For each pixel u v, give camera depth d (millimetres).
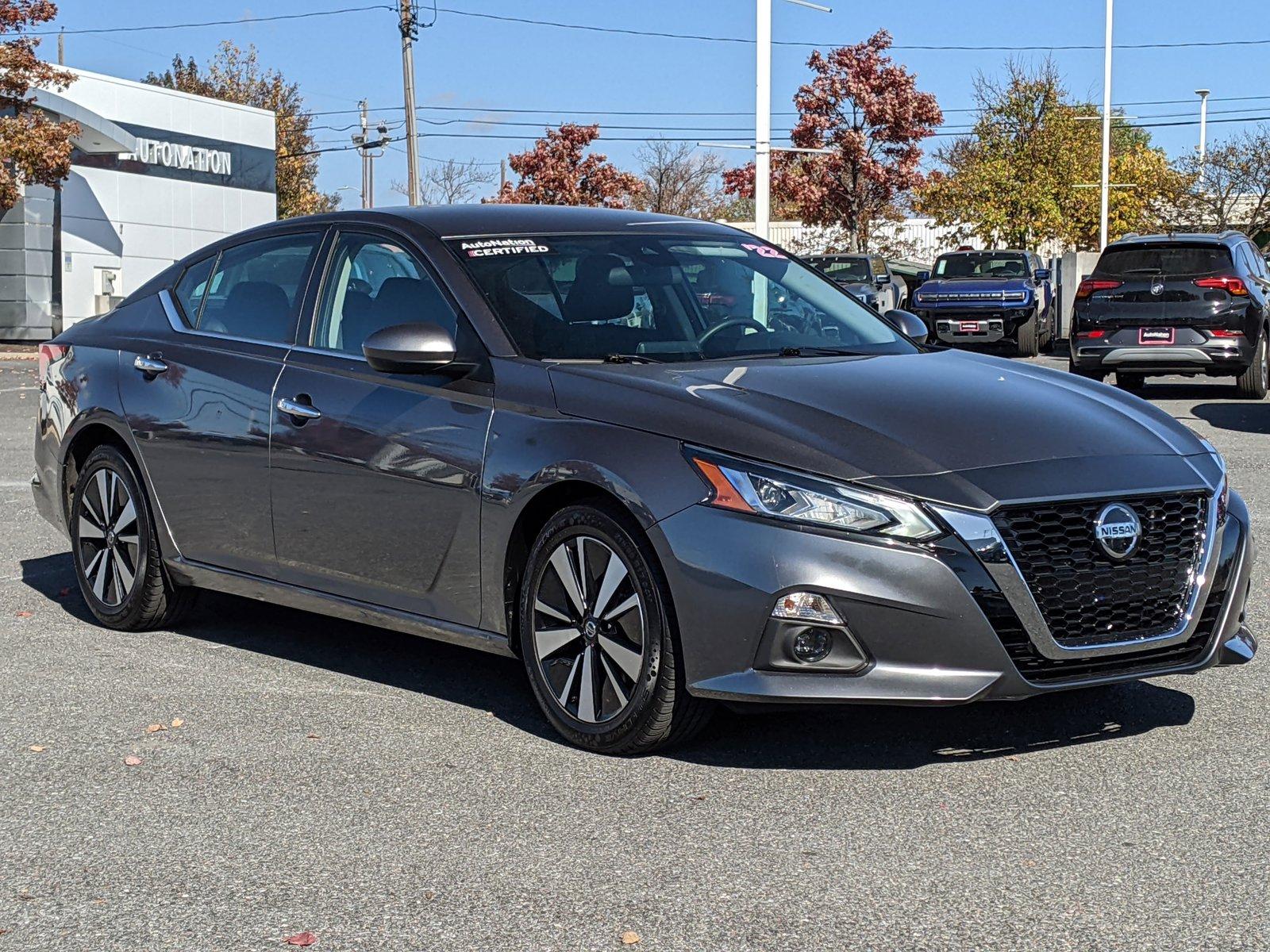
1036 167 44094
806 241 45594
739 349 5199
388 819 4012
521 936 3262
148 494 6008
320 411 5285
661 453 4336
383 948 3217
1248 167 47781
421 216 5531
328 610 5402
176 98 38062
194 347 5922
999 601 4078
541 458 4586
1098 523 4203
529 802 4121
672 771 4367
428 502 4926
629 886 3527
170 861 3738
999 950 3150
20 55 29453
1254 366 16406
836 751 4523
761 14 24250
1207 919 3291
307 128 66938
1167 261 16375
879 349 5434
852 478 4109
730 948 3180
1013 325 24781
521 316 5012
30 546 8102
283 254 5852
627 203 56188
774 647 4109
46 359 6641
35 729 4852
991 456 4250
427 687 5348
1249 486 9797
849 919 3320
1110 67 39594
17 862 3744
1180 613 4383
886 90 40625
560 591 4625
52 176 30141
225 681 5434
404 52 41344
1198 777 4250
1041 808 4012
